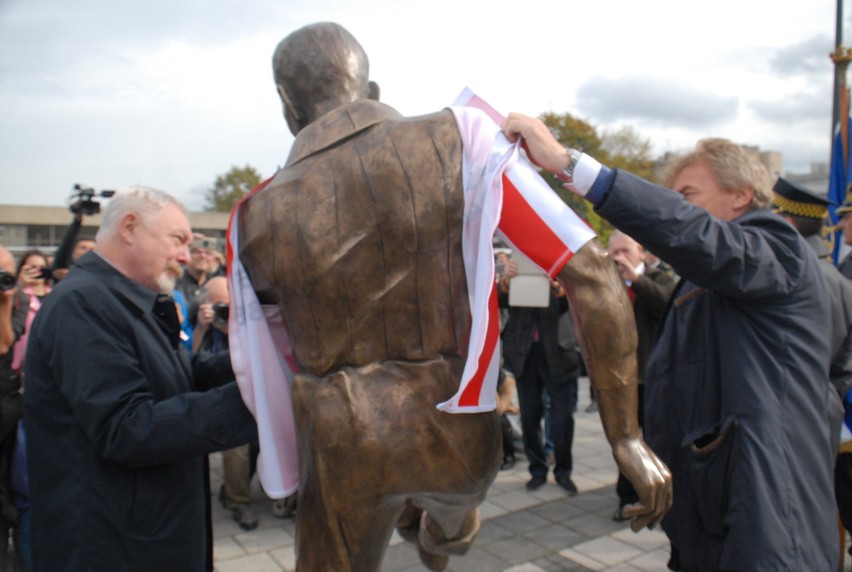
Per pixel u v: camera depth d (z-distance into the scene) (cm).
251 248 141
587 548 346
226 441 150
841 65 479
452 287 133
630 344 128
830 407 175
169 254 169
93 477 156
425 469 133
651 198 138
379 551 144
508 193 129
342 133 137
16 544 286
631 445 130
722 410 162
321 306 134
